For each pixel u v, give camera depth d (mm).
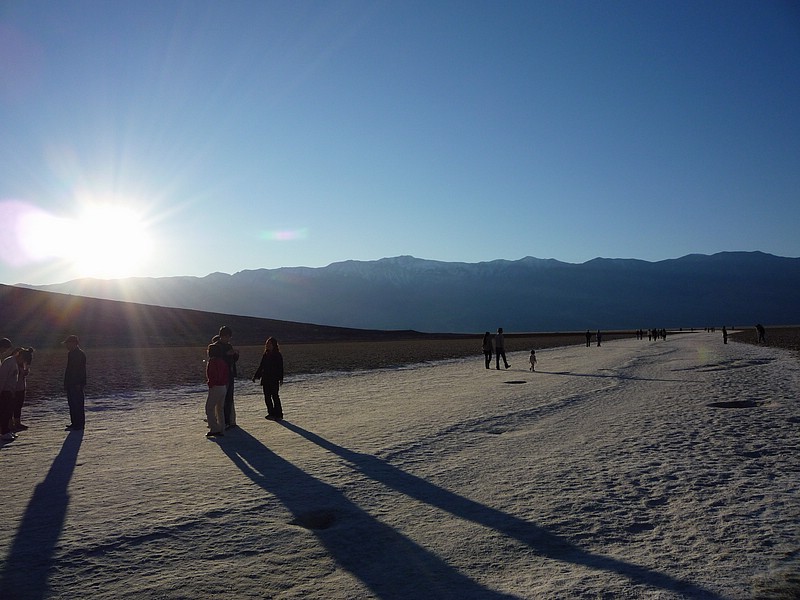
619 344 68375
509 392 19438
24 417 15102
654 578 4777
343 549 5574
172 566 5203
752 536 5688
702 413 13820
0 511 6820
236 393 20859
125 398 19516
